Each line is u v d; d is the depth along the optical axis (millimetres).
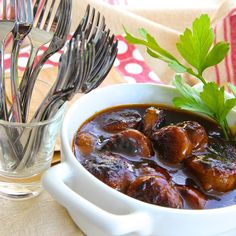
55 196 535
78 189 561
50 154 640
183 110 674
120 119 641
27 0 600
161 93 673
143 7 1028
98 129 637
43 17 647
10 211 621
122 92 660
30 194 634
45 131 618
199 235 550
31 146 620
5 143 617
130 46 878
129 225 522
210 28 630
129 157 603
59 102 607
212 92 625
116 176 567
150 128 634
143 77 837
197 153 616
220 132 656
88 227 579
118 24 925
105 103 652
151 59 903
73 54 571
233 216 548
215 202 580
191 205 568
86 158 599
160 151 610
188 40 631
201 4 1142
